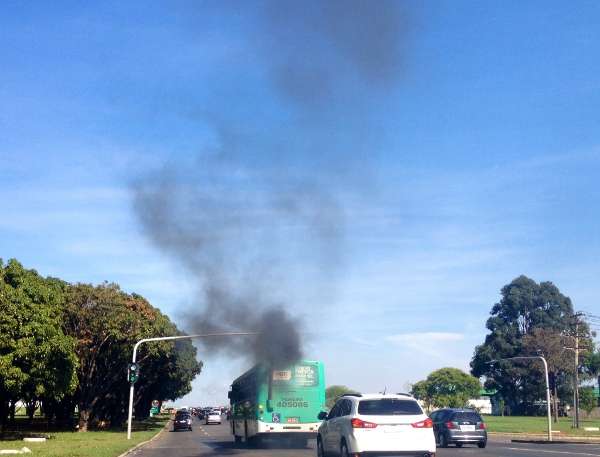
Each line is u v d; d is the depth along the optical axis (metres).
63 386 39.31
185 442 38.50
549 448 29.25
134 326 48.84
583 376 86.19
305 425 29.38
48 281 47.84
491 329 94.25
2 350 35.00
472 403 102.44
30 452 25.86
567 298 93.38
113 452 27.02
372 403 18.09
